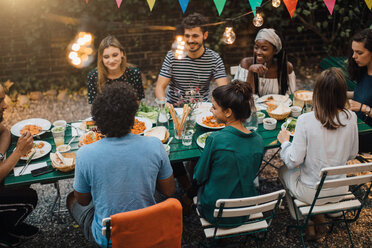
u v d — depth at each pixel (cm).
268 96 346
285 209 321
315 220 286
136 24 583
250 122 278
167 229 195
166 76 368
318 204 255
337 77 226
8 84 561
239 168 221
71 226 309
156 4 575
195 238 293
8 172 235
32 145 249
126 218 182
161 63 618
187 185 320
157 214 189
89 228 223
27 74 576
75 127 300
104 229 188
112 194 190
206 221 243
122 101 183
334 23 616
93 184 191
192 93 281
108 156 186
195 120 296
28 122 305
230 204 209
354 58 312
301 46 644
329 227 301
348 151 246
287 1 225
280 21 610
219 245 269
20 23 546
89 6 555
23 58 567
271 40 333
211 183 230
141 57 607
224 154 219
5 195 254
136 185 191
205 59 360
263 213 252
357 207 255
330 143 240
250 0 226
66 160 245
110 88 187
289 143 260
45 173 244
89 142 262
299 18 603
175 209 193
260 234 297
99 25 570
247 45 620
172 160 257
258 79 363
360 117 325
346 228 300
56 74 583
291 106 332
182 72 365
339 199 258
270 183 355
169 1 576
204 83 369
